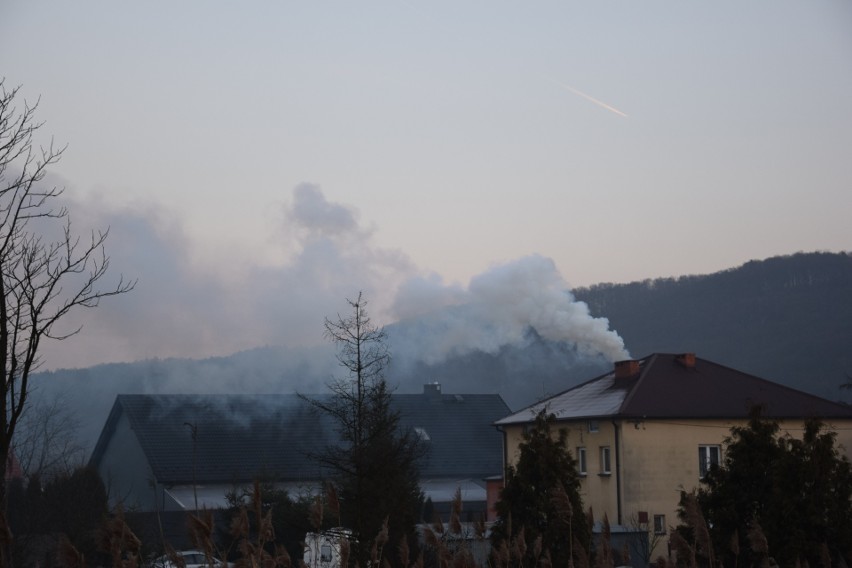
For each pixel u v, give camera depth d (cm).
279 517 2906
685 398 3888
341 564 1266
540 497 2020
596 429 3862
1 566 847
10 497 2620
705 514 1709
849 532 1551
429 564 2059
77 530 2191
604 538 1279
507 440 4481
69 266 1159
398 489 2345
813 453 1608
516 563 1502
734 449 1723
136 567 891
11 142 1199
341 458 2397
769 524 1603
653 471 3719
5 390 1054
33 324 1098
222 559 987
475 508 4722
